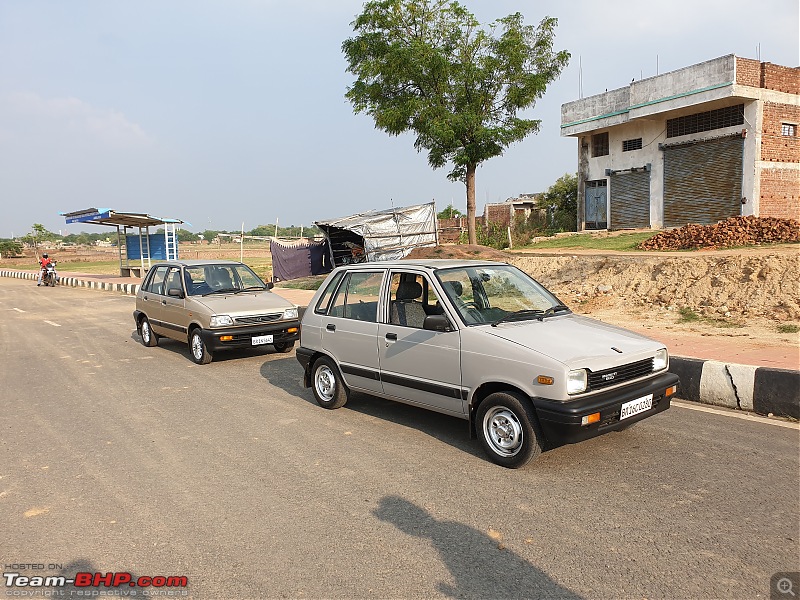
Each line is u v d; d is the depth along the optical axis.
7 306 20.12
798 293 9.34
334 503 4.07
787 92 22.12
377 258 20.62
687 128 24.20
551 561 3.25
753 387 5.86
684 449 4.88
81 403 6.97
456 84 19.16
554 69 19.44
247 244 59.09
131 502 4.18
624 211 27.33
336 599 2.95
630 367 4.56
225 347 8.87
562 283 13.34
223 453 5.14
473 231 20.62
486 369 4.64
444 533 3.60
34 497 4.31
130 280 28.06
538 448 4.42
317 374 6.56
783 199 22.53
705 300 10.25
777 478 4.25
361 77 19.14
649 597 2.89
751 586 2.95
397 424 5.85
